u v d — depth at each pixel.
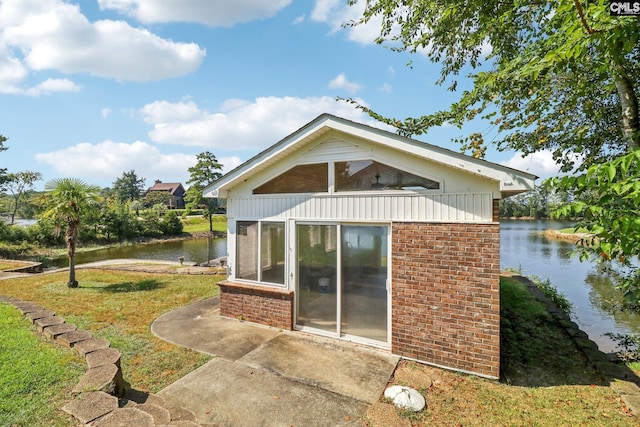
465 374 4.66
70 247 10.12
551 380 4.52
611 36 3.01
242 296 6.90
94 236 32.69
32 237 26.38
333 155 5.88
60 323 5.73
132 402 3.55
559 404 3.89
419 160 5.11
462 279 4.71
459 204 4.81
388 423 3.49
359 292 5.66
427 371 4.75
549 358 5.26
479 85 6.34
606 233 3.05
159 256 26.31
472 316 4.65
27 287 10.07
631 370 4.95
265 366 4.83
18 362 4.35
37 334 5.44
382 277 5.45
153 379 4.44
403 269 5.16
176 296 9.03
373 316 5.55
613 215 2.99
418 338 5.04
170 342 5.71
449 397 4.04
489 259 4.53
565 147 6.82
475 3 5.99
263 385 4.29
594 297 12.04
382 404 3.84
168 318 7.07
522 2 5.41
